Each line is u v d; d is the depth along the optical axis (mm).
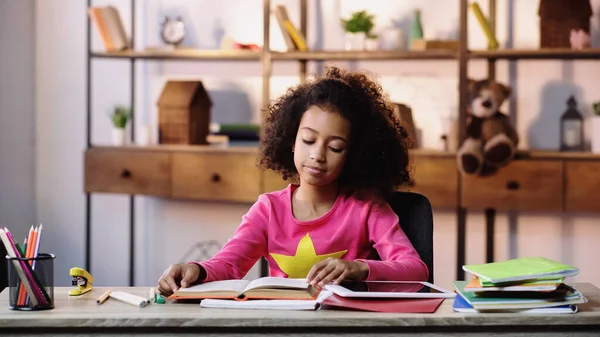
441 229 3879
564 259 3770
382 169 1984
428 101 3828
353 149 1931
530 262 1677
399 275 1743
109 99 4215
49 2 4242
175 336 1482
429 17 3824
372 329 1474
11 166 4141
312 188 1961
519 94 3756
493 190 3441
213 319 1470
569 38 3479
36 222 4312
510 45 3768
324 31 3939
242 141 3830
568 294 1543
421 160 3494
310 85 1943
